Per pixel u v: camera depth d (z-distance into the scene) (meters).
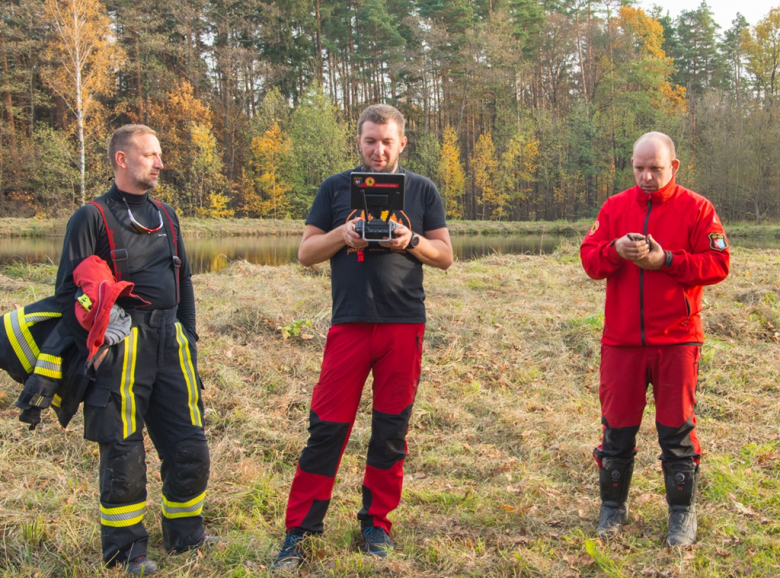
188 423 2.71
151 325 2.63
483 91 50.00
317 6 48.72
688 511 2.81
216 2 43.94
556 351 5.92
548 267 11.29
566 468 3.67
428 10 50.41
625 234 2.96
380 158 2.71
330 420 2.66
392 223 2.53
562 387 5.20
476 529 2.93
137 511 2.59
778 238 27.73
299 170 41.19
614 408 2.90
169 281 2.71
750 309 6.79
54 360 2.46
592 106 47.22
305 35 47.06
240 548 2.73
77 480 3.41
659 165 2.83
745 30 49.62
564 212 47.75
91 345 2.36
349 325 2.69
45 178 31.38
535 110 48.78
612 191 49.19
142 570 2.49
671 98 51.34
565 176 45.94
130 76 39.44
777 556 2.62
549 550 2.73
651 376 2.89
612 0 55.28
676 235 2.87
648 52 51.41
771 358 5.53
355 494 3.28
